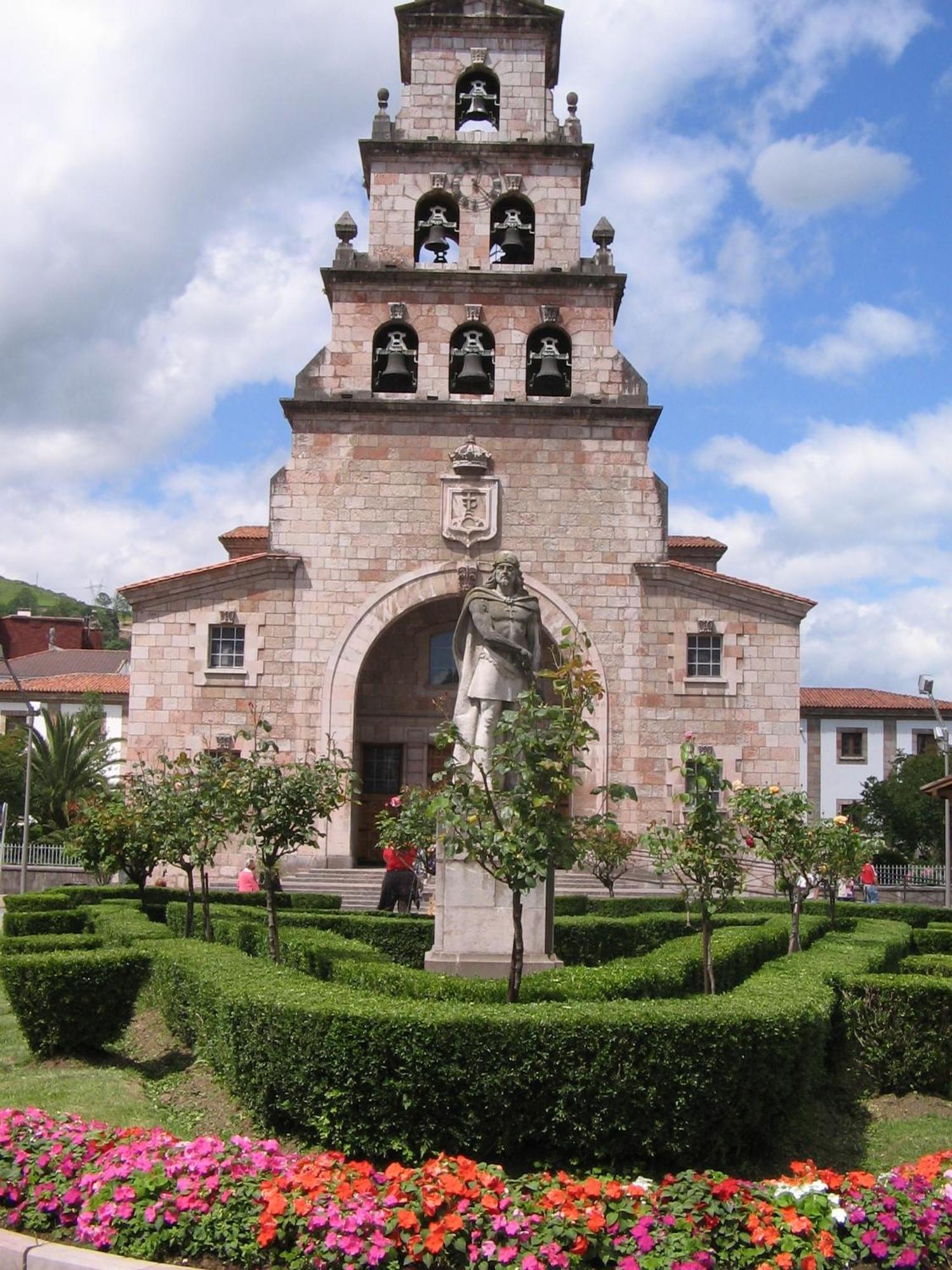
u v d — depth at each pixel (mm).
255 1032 10344
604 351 36250
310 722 34688
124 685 63438
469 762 12570
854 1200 7473
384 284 36500
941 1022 12562
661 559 35375
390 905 25500
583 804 34219
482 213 37031
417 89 37688
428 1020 9156
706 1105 9164
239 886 32031
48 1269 7066
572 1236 6969
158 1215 7312
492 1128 9023
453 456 35719
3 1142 8281
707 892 13672
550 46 38562
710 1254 6918
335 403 35688
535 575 35312
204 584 35188
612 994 11844
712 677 34938
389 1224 7031
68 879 40562
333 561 35375
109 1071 12719
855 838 18594
